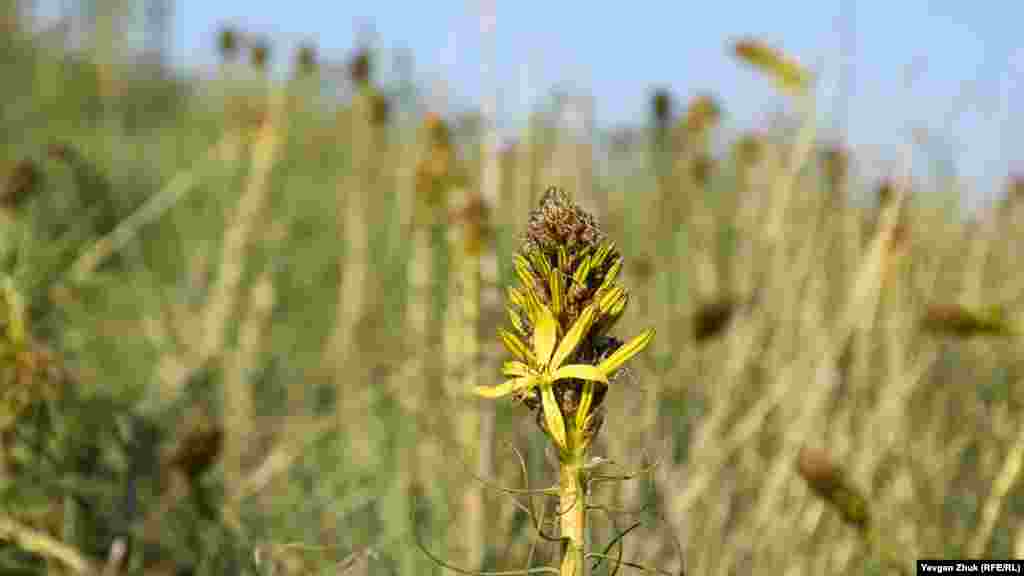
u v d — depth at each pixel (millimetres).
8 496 1103
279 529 1222
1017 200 2047
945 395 1567
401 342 1803
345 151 2391
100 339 1668
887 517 1259
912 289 1594
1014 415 1600
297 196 2459
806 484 1148
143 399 1499
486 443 1142
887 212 1342
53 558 1096
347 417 1469
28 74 3109
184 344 1816
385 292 1961
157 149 2861
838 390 1489
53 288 1348
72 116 3041
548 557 1062
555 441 714
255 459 1521
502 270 1282
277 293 2018
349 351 1782
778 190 1621
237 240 1923
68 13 3381
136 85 3467
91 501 1167
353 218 2000
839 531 1265
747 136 2109
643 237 2031
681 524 1212
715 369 1642
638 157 2273
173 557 1158
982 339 1674
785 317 1614
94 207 1644
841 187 1706
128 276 1889
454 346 1332
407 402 1382
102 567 1113
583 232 711
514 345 721
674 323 1786
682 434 1474
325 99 2561
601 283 716
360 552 1026
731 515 1365
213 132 2898
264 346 1856
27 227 1285
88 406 1257
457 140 1561
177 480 1178
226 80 2285
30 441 1112
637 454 1273
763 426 1518
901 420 1369
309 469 1382
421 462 1311
